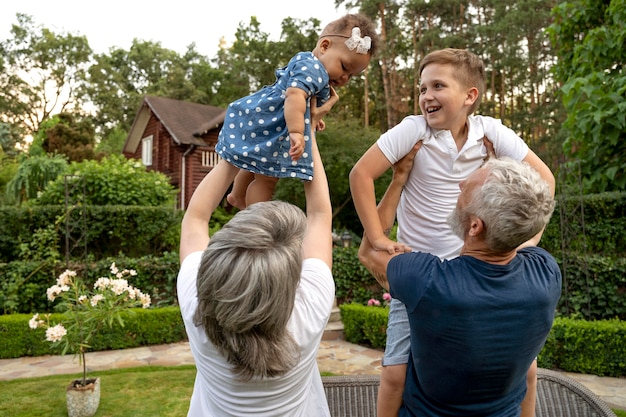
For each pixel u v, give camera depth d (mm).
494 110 20188
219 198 1470
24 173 12078
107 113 37625
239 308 969
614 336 5195
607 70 6332
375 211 1566
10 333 6332
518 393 1359
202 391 1213
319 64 1516
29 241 8344
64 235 8594
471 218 1233
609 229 6348
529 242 1490
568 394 2150
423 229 1645
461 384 1228
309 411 1293
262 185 1600
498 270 1222
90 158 18906
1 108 35281
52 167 12203
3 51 36781
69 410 4148
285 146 1435
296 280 1045
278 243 1049
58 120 20250
